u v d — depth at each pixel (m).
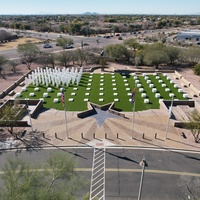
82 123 34.16
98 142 29.38
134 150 27.80
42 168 23.83
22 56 74.56
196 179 22.95
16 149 28.14
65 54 70.31
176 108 39.31
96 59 75.00
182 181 22.59
